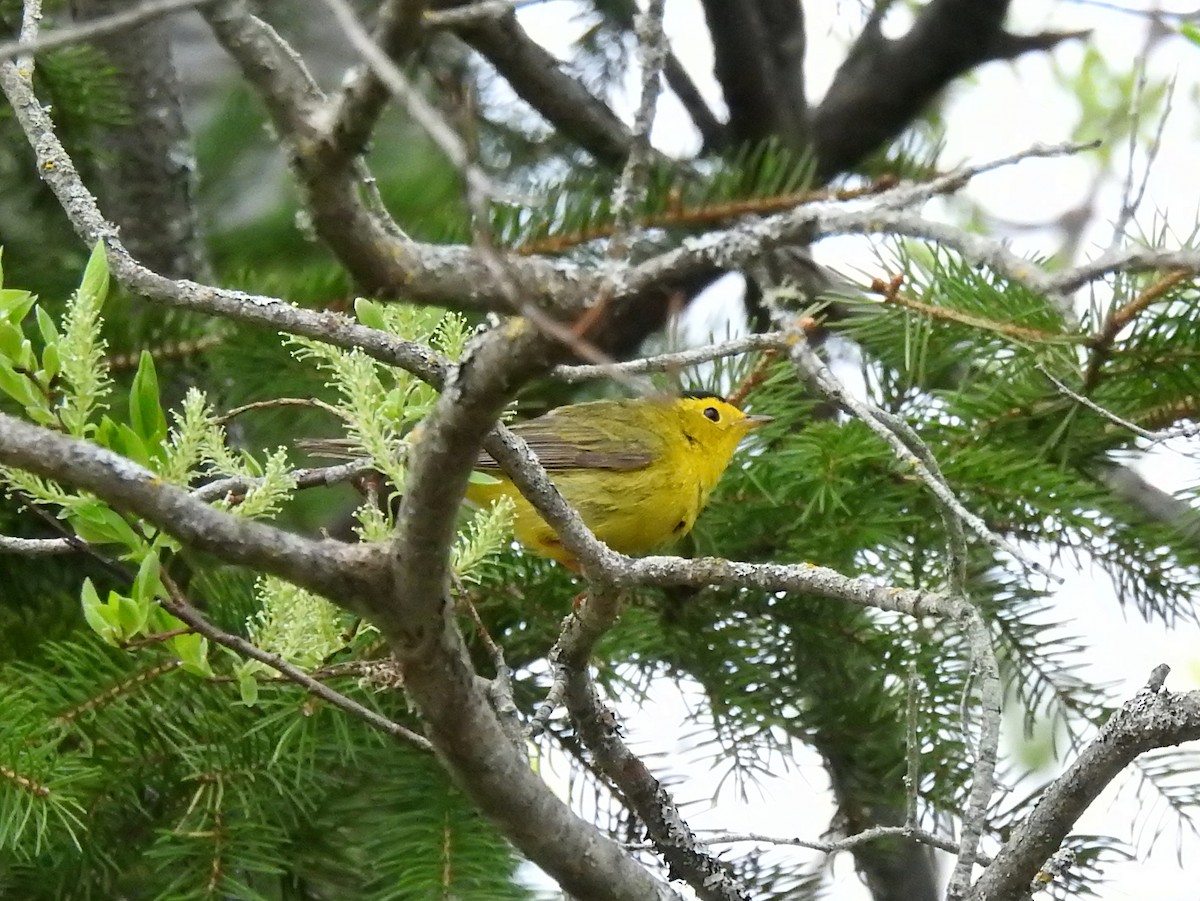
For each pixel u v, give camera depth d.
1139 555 6.60
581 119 7.88
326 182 2.70
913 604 3.72
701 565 4.12
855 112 8.98
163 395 7.11
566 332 2.68
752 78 8.69
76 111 6.98
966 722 3.57
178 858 5.41
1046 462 6.76
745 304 7.77
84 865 5.61
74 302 4.39
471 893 5.25
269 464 3.93
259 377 7.04
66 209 4.01
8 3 6.98
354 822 5.88
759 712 6.32
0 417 3.16
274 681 4.59
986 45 8.93
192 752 5.59
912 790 4.13
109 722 5.57
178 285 3.79
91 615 4.02
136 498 3.17
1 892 5.77
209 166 9.38
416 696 3.67
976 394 6.99
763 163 7.68
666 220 6.72
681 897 4.20
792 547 6.65
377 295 2.86
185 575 6.73
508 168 8.86
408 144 8.67
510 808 3.91
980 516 6.56
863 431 6.48
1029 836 4.08
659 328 7.65
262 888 5.88
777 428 7.44
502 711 4.27
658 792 4.79
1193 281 6.08
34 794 4.98
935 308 6.27
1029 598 6.64
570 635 4.54
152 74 7.47
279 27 8.94
